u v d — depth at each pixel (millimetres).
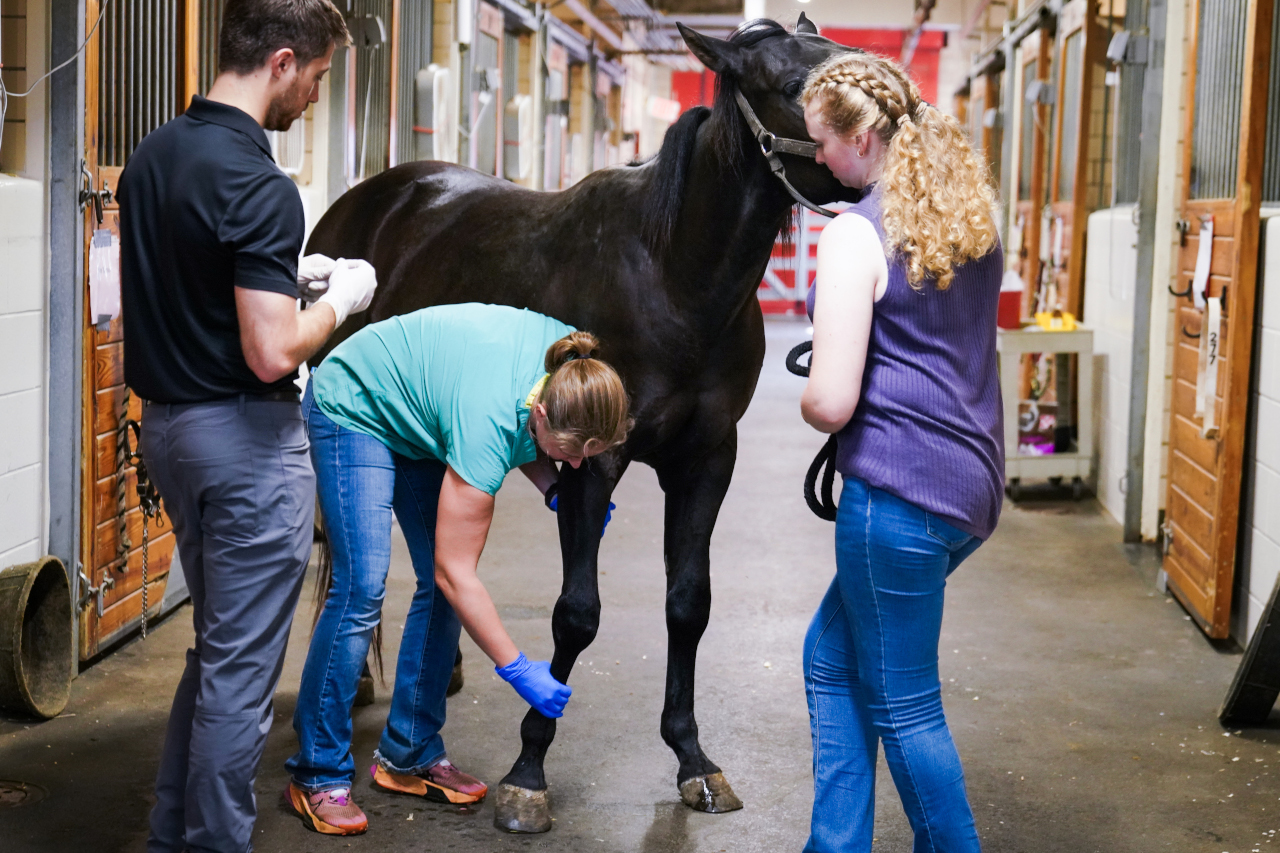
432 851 2234
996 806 2465
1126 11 5211
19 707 2756
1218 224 3613
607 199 2377
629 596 3928
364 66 5613
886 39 14602
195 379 1849
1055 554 4582
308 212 5098
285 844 2242
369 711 2918
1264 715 2891
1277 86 3660
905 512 1768
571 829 2336
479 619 2039
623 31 13219
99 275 2986
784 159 2123
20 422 2830
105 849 2199
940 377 1762
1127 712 2996
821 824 1927
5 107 2732
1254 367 3461
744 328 2344
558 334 2141
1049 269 6738
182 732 1978
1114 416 5180
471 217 2721
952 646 3498
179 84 3568
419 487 2346
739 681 3164
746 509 5234
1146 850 2283
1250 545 3471
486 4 7801
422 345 2139
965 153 1773
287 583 1933
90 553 3062
